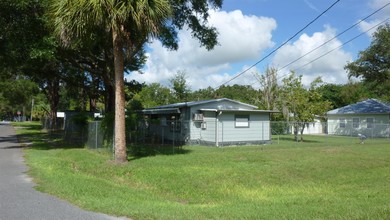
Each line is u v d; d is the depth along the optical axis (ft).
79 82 105.40
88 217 21.36
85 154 56.03
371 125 130.82
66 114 135.95
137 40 48.08
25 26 60.39
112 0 40.42
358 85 196.75
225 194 33.27
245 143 87.45
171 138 92.89
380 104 134.62
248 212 22.84
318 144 85.51
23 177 35.83
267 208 24.29
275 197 31.12
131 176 40.34
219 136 83.76
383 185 35.81
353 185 36.27
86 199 26.03
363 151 65.77
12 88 196.65
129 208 23.52
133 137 80.48
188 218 20.97
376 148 72.28
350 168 46.26
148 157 53.42
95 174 41.09
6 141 85.25
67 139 87.76
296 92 100.73
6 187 30.76
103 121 59.16
